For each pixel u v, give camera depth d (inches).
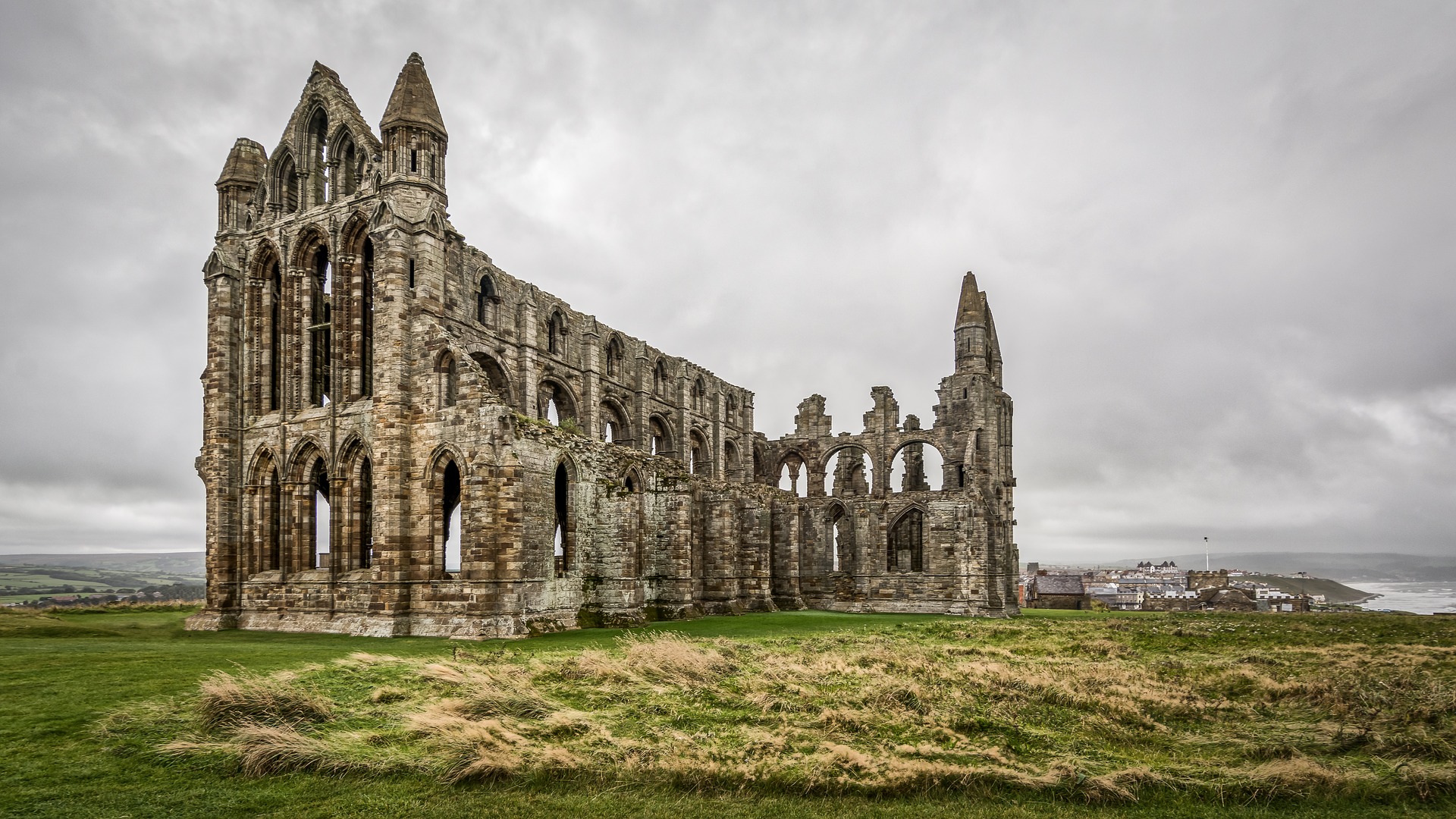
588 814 549.6
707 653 1084.5
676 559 2381.9
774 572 3179.1
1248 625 1991.9
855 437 3472.0
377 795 576.7
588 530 2094.0
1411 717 830.5
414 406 1839.3
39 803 546.6
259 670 975.0
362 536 1951.3
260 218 2191.2
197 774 609.3
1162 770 650.8
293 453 2023.9
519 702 798.5
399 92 1947.6
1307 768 633.0
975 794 608.7
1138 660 1304.1
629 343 2849.4
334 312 1998.0
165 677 936.3
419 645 1457.9
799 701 863.1
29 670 997.2
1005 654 1342.3
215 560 2053.4
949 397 3324.3
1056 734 776.9
